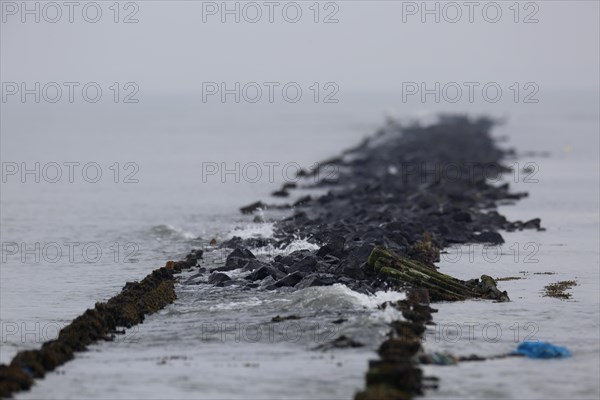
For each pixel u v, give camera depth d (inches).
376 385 3321.9
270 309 4672.7
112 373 3673.7
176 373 3661.4
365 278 5162.4
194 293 5103.3
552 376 3607.3
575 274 5664.4
